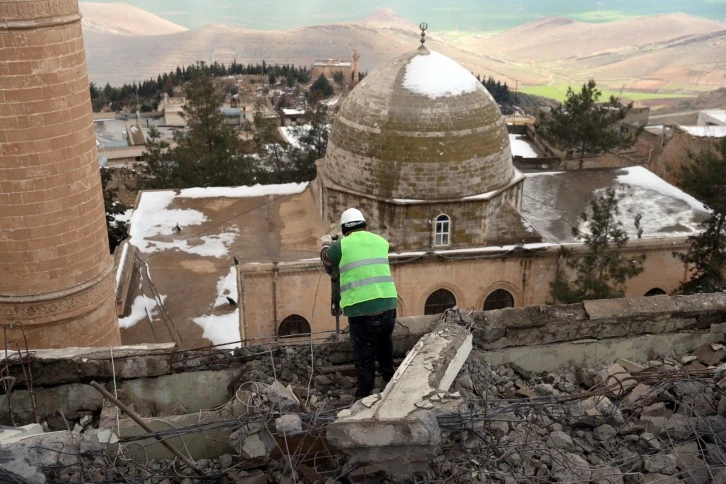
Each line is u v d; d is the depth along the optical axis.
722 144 26.44
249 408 7.84
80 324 15.06
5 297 14.14
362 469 6.92
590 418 8.14
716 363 9.73
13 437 7.39
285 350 9.75
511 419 7.93
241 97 90.50
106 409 8.36
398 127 26.56
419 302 27.84
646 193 32.50
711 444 7.62
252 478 7.28
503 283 27.95
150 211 30.41
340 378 9.54
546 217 30.16
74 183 14.11
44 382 9.06
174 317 22.44
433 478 7.11
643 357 10.13
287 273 25.80
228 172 42.31
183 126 65.38
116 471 7.30
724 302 10.15
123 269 23.70
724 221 25.44
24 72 12.77
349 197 27.75
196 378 9.37
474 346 9.61
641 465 7.46
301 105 85.12
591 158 48.12
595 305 9.91
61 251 14.28
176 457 7.75
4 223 13.60
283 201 31.69
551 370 9.91
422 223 27.17
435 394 7.54
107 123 69.44
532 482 7.17
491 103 27.97
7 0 12.23
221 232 28.69
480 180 27.12
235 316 22.56
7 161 13.20
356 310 8.52
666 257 27.84
